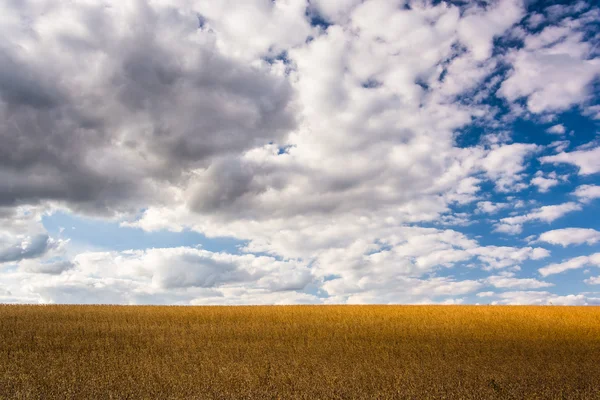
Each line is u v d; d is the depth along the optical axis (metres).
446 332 26.30
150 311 31.91
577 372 17.88
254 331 25.30
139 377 15.27
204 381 14.93
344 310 33.97
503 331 26.95
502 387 15.17
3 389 13.72
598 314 33.44
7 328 24.28
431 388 14.77
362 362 18.58
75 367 16.67
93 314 29.84
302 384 14.92
